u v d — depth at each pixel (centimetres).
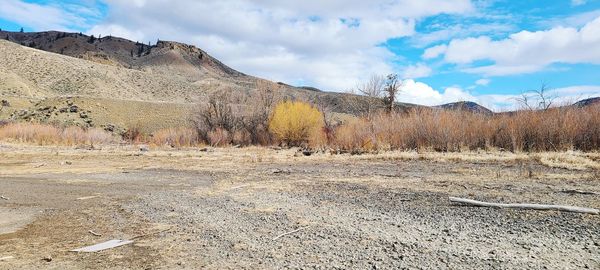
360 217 741
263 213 799
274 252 554
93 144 3262
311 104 3462
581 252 523
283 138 3108
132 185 1256
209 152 2527
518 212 736
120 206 925
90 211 880
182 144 3275
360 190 1033
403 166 1582
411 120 2305
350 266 493
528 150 1917
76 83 13175
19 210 901
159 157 2233
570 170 1308
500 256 515
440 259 510
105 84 13712
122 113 6750
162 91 14838
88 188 1208
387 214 759
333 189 1062
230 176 1424
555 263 487
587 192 888
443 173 1334
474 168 1439
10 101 8000
